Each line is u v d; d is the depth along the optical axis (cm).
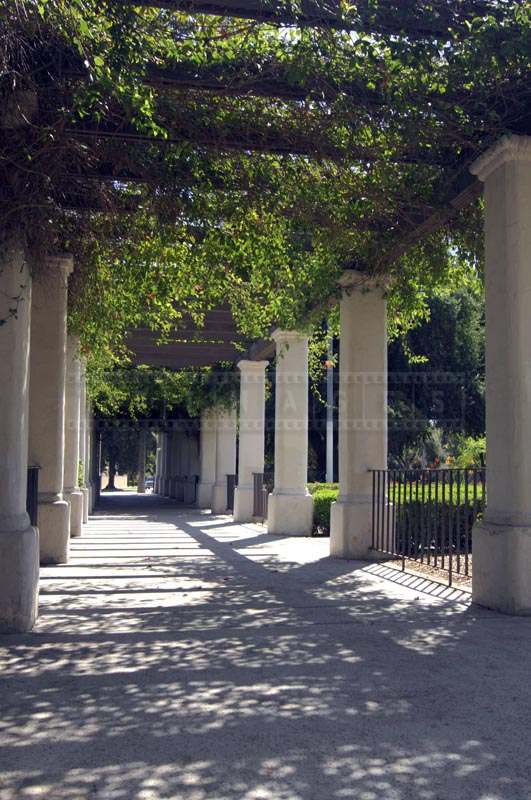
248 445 1816
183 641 562
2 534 587
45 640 564
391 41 604
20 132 603
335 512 1065
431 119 675
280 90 661
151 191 739
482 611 676
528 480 670
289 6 579
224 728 381
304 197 769
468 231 882
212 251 854
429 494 884
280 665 497
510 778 325
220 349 1823
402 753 351
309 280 1009
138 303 1045
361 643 558
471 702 424
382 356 1059
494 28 600
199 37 611
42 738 368
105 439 4366
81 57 557
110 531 1527
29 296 638
